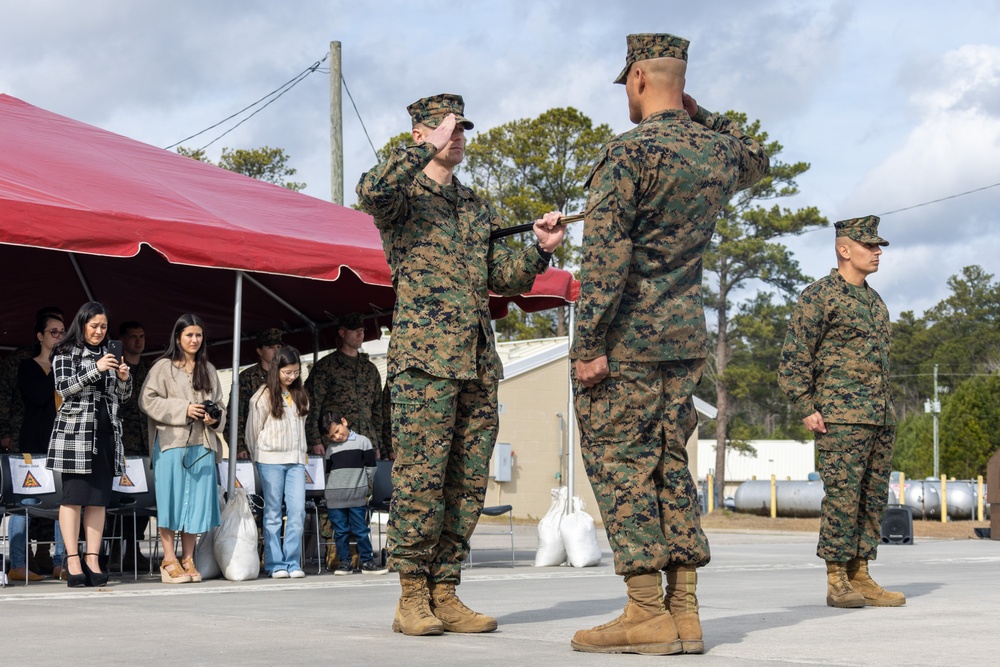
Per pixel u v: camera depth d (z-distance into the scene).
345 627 4.84
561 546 9.53
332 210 10.29
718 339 45.00
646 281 3.97
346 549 8.70
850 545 5.77
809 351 6.00
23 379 8.25
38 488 7.57
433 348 4.56
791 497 26.45
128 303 12.47
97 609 5.67
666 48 4.09
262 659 3.85
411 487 4.57
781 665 3.59
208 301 12.34
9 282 11.80
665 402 4.04
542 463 23.47
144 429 9.23
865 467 5.89
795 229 42.25
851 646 4.09
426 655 3.92
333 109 20.78
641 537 3.93
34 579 8.05
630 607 3.98
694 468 27.84
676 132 4.01
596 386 4.00
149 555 9.94
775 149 40.81
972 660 3.71
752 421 63.78
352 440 8.70
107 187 8.40
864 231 5.96
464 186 4.88
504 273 4.73
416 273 4.63
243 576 7.92
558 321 38.91
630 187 3.88
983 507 27.70
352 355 10.16
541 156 34.09
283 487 8.35
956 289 78.12
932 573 8.40
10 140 9.09
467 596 6.37
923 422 54.97
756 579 7.81
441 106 4.77
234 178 10.48
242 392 9.44
